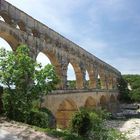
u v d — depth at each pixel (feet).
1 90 98.58
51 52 160.66
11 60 97.96
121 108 380.58
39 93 100.01
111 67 368.89
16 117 98.22
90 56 250.57
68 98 172.14
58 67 171.01
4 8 120.16
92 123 113.19
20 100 98.37
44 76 99.19
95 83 260.83
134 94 414.82
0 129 80.79
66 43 190.49
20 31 128.67
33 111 105.09
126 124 233.35
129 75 501.97
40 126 102.47
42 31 155.53
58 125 175.11
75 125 109.91
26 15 138.62
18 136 76.23
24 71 97.60
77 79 217.97
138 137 174.70
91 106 248.32
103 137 112.37
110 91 331.77
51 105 142.82
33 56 138.51
